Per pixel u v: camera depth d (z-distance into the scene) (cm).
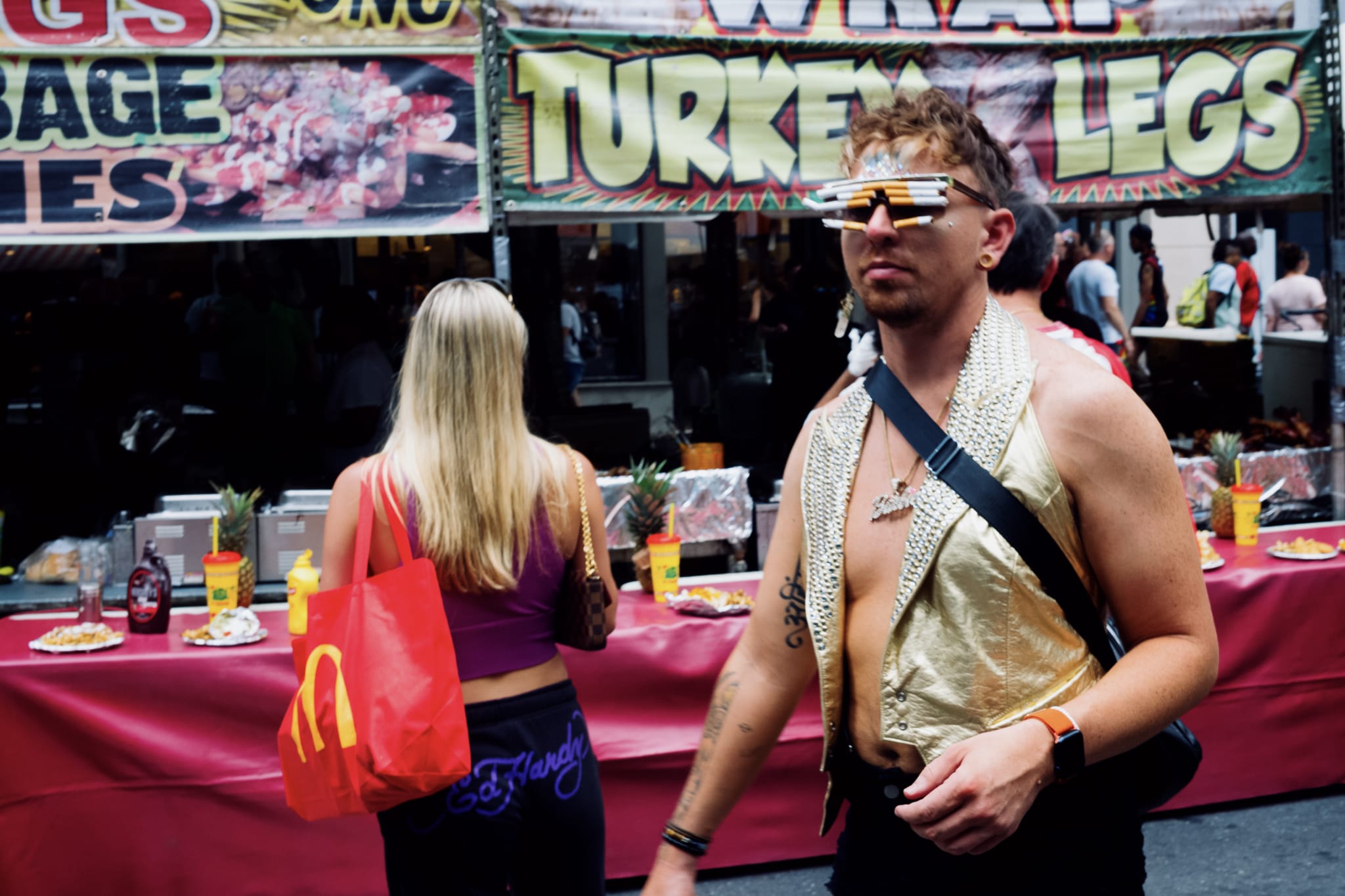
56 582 443
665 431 669
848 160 141
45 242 396
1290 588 382
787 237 834
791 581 152
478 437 215
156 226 400
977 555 126
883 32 443
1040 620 126
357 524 219
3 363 664
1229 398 696
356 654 203
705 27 429
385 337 616
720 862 351
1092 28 458
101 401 563
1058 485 125
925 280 131
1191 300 934
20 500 547
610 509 470
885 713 132
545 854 221
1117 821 133
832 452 143
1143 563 125
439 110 410
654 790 342
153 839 322
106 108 396
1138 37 460
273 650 325
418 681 201
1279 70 470
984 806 114
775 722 154
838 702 141
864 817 140
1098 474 125
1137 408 126
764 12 434
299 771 205
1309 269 1221
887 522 136
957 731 128
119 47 395
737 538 482
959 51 449
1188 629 126
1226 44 466
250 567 372
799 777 354
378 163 408
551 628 225
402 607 205
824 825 146
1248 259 912
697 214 457
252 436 630
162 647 332
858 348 257
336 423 553
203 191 401
